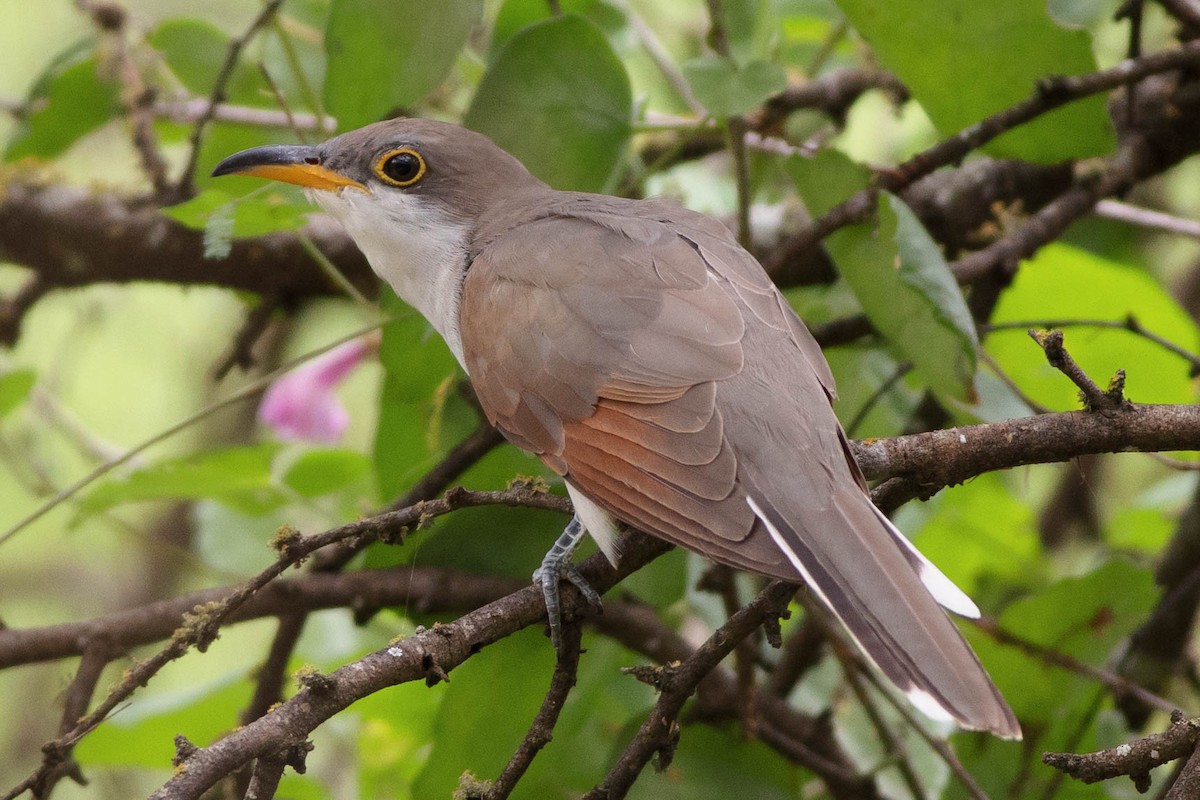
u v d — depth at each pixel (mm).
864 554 6566
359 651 10617
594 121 9328
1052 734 9477
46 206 11336
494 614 6879
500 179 9352
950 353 8492
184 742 5863
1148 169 10383
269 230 8672
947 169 11062
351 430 15609
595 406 7469
